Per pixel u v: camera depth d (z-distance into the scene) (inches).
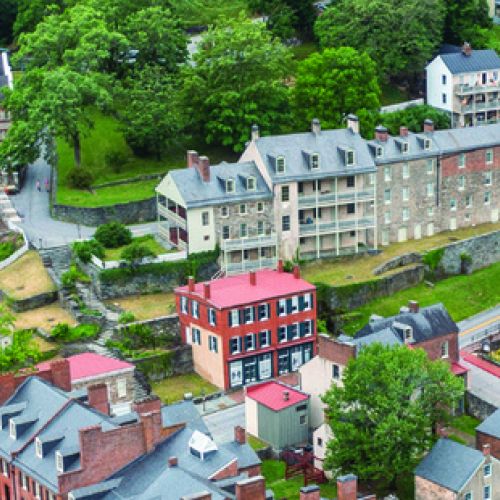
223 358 6289.4
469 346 6638.8
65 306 6692.9
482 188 7800.2
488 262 7623.0
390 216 7500.0
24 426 5000.0
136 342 6456.7
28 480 4830.2
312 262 7229.3
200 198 6889.8
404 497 5359.3
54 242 7160.4
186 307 6476.4
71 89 7539.4
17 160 7628.0
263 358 6422.2
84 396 5152.6
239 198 6958.7
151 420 4719.5
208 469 4566.9
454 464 5118.1
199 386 6338.6
